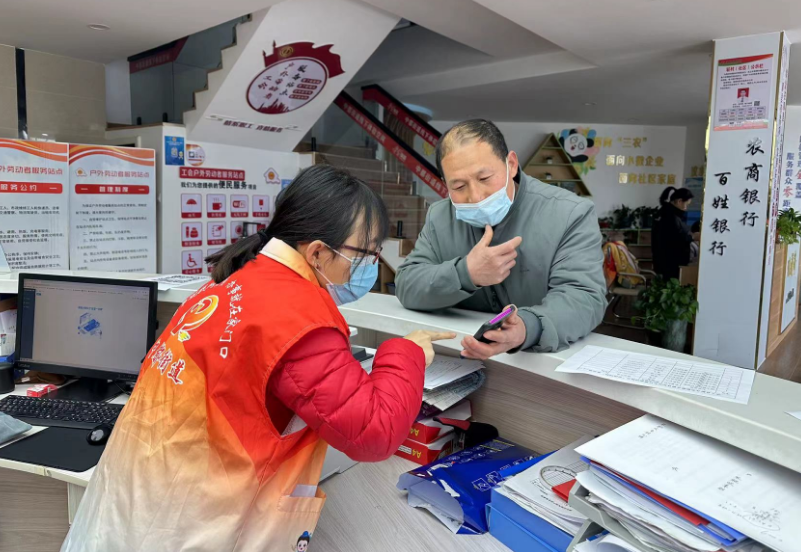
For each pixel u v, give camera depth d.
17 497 1.58
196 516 0.79
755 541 0.69
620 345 1.16
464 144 1.25
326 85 4.88
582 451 0.81
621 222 8.46
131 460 0.83
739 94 3.93
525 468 1.08
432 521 1.09
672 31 3.94
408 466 1.31
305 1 3.93
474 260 1.21
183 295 1.68
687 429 0.89
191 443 0.79
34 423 1.40
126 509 0.81
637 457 0.80
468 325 1.24
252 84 4.44
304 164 5.74
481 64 5.85
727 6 3.41
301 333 0.75
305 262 0.86
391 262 5.78
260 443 0.79
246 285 0.81
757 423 0.76
